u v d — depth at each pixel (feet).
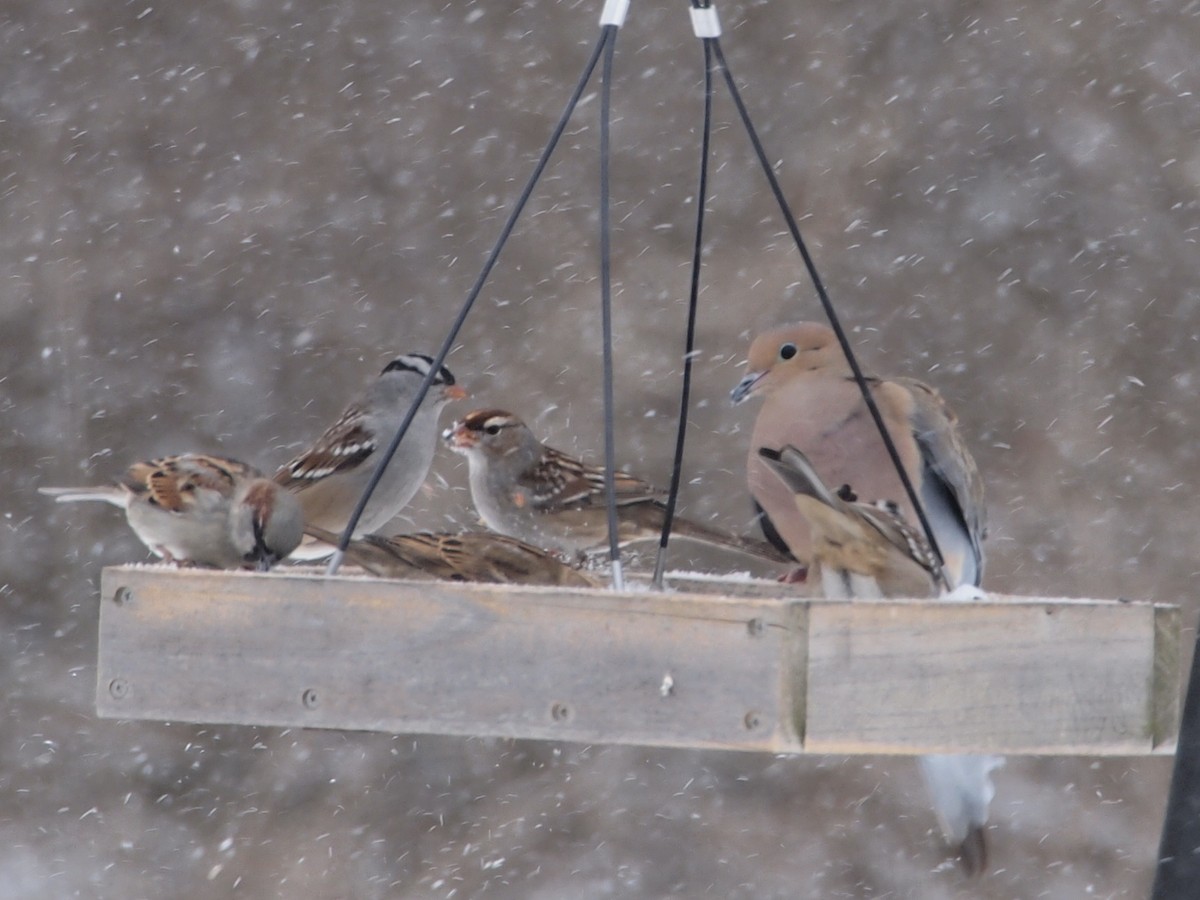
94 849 50.29
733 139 56.65
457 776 52.26
